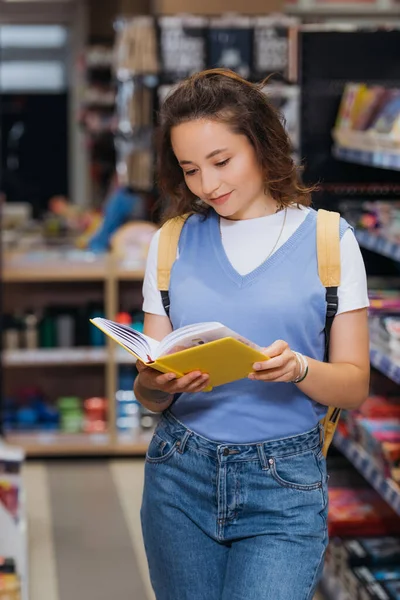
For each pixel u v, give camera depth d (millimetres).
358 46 5172
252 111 2527
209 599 2635
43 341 7074
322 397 2561
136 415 7168
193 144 2518
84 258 7043
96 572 5043
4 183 15117
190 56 6918
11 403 7207
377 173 5172
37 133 15203
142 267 7059
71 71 14930
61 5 14617
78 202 15250
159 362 2395
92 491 6324
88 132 13258
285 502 2570
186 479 2641
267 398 2592
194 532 2635
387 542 4465
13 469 4867
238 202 2572
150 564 2766
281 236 2621
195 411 2641
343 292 2600
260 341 2586
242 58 6879
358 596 4117
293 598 2512
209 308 2605
